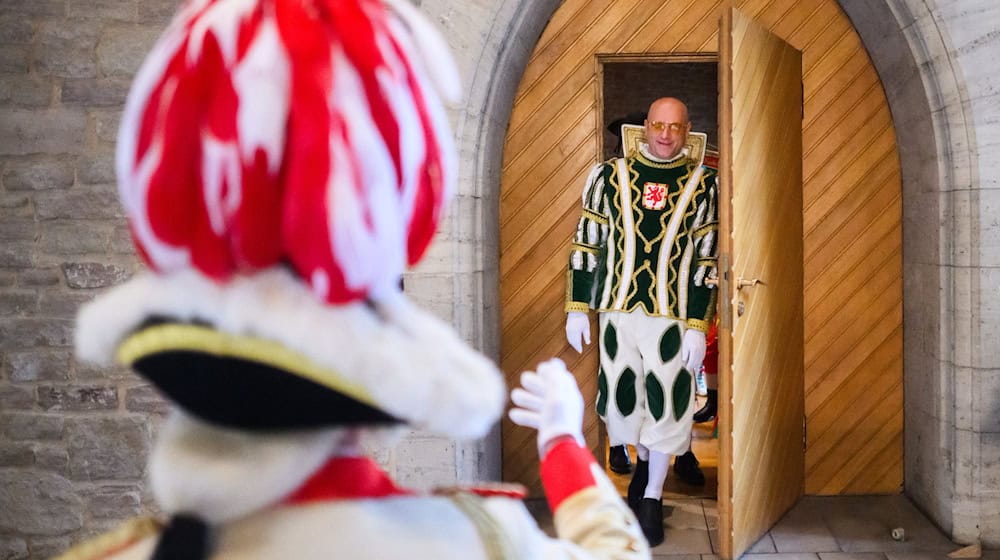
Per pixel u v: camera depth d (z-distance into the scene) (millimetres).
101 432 3617
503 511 679
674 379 3781
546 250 4277
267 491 568
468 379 606
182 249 583
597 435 4336
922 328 3881
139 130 616
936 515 3795
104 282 3582
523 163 4258
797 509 4059
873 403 4191
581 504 799
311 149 563
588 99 4219
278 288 575
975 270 3557
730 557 3398
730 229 3301
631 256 3838
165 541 574
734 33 3293
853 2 3881
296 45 584
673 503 4223
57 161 3559
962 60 3496
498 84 3682
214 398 562
